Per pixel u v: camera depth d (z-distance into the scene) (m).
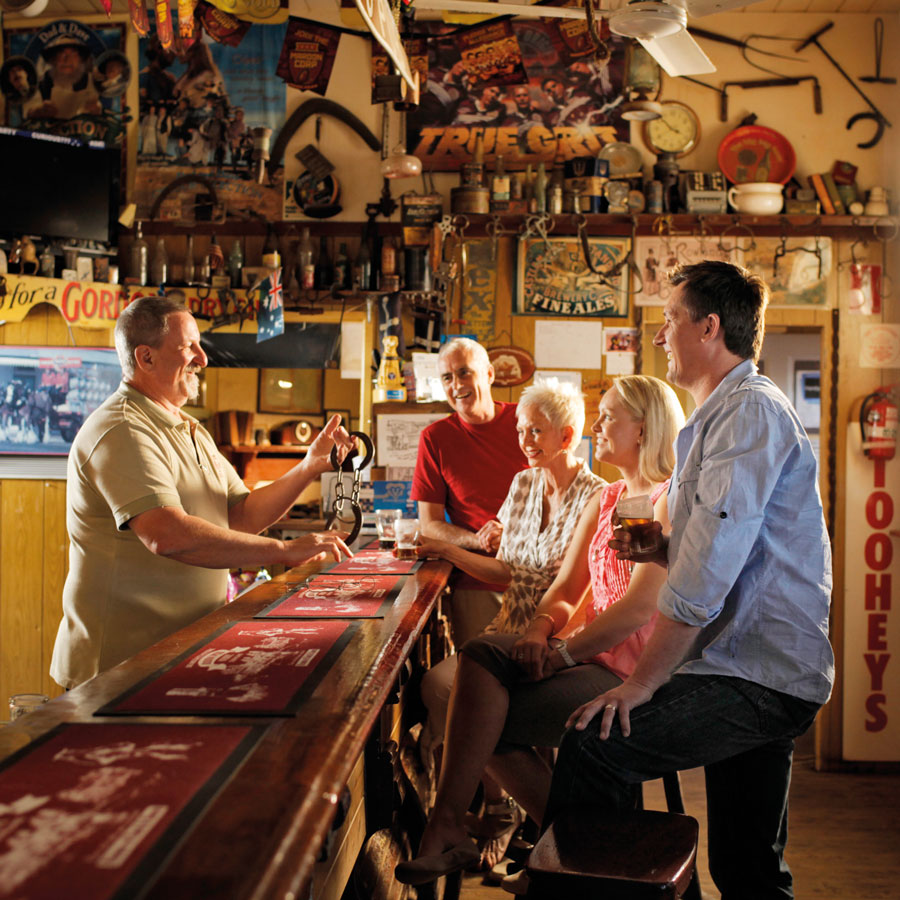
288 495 3.00
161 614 2.67
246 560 2.50
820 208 5.02
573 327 5.11
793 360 8.34
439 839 2.28
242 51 5.14
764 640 1.96
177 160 5.14
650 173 5.14
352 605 2.32
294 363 5.08
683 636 1.93
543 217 4.96
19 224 4.87
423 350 5.10
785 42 5.11
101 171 5.00
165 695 1.49
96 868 0.90
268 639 1.91
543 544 3.14
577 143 5.09
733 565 1.88
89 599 2.65
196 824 0.99
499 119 5.10
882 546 5.06
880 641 5.05
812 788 4.77
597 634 2.44
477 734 2.38
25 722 1.35
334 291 5.00
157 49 5.15
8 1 4.14
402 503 4.45
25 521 5.05
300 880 0.91
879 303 5.07
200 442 2.93
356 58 5.16
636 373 5.09
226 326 5.05
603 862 1.64
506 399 5.11
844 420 5.09
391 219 5.17
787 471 1.97
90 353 5.04
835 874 3.67
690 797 4.50
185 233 5.14
